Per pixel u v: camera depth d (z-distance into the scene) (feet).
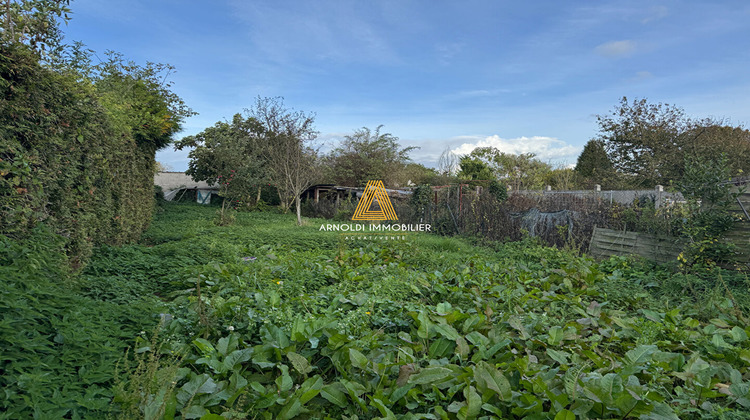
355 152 107.86
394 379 10.48
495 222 40.16
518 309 16.89
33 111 15.12
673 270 25.30
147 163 42.86
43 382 7.77
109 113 25.36
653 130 70.13
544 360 12.02
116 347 10.05
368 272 22.35
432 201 50.93
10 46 13.94
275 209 82.43
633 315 18.01
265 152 77.10
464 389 9.11
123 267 20.45
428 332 12.53
